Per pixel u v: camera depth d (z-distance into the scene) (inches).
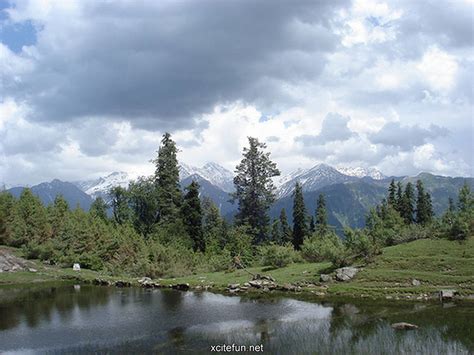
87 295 2126.0
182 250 3265.3
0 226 3617.1
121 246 3277.6
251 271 2544.3
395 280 1868.8
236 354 1069.1
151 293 2167.8
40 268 3073.3
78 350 1155.3
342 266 2135.8
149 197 4630.9
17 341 1262.3
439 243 2146.9
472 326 1251.8
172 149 4532.5
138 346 1171.9
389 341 1125.7
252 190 4640.8
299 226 4475.9
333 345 1112.8
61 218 3914.9
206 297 1977.1
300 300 1780.3
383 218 3065.9
